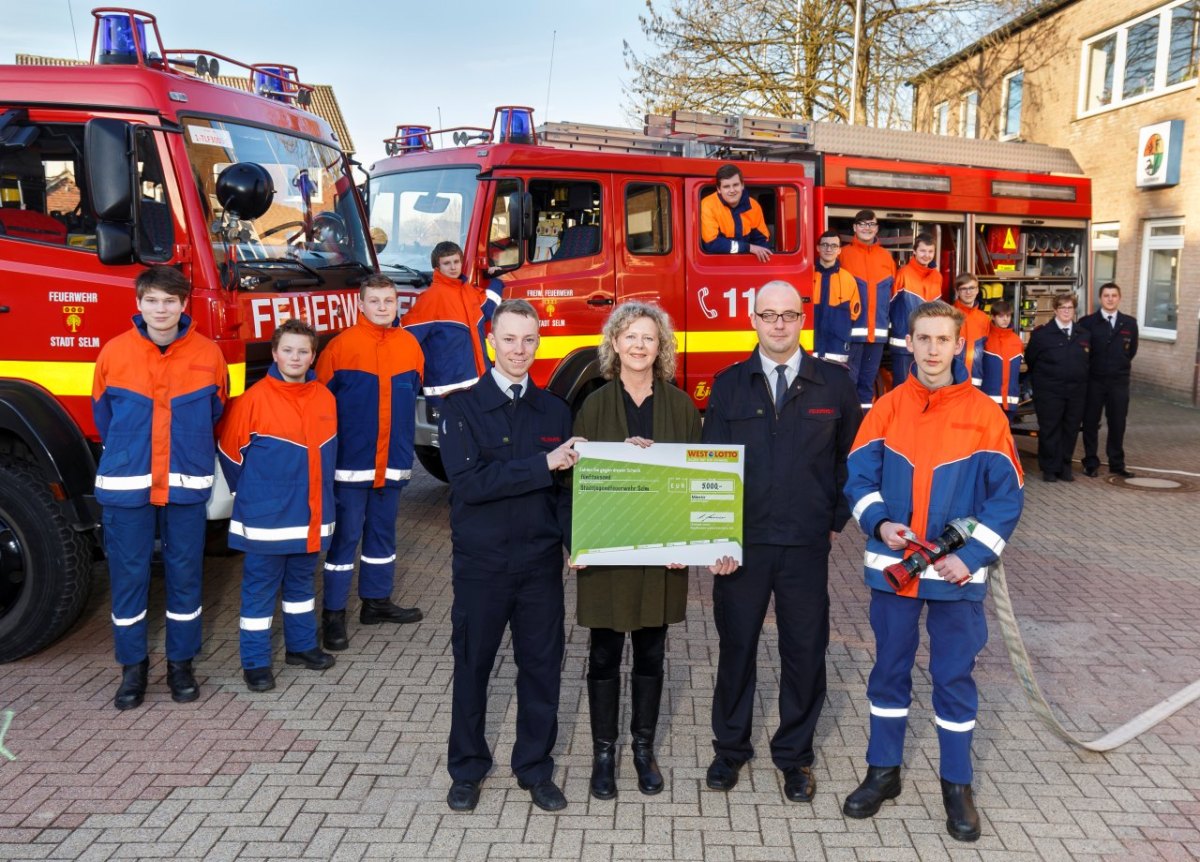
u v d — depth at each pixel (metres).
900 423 3.38
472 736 3.48
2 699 4.40
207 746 3.96
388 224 7.36
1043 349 9.10
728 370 3.56
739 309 7.70
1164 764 3.87
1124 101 15.30
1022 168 10.68
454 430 3.32
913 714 4.31
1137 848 3.29
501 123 7.32
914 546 3.21
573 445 3.25
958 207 9.73
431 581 6.14
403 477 5.21
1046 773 3.80
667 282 7.38
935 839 3.34
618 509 3.31
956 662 3.33
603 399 3.48
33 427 4.48
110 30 4.80
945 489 3.29
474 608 3.36
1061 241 10.85
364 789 3.63
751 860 3.20
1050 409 9.12
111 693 4.48
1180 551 6.89
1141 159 14.64
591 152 7.04
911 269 8.88
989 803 3.58
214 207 4.75
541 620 3.43
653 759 3.69
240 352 4.75
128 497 4.19
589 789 3.65
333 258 5.66
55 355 4.62
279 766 3.80
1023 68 17.88
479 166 6.77
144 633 4.38
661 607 3.45
